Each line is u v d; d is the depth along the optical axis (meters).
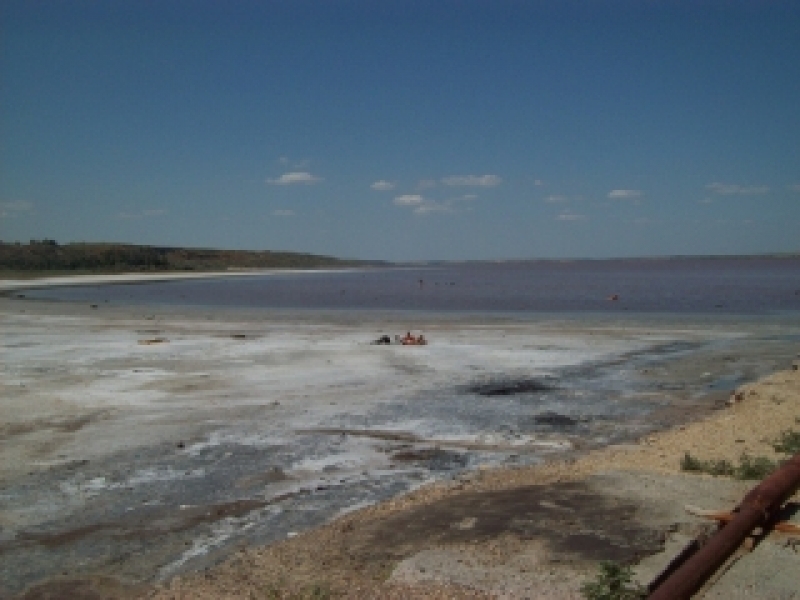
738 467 9.77
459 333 29.92
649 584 6.12
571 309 44.06
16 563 7.77
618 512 7.91
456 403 15.87
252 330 31.23
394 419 14.32
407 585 6.45
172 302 52.28
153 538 8.45
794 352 23.91
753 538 7.12
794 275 109.81
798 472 8.17
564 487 9.05
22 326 32.72
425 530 7.79
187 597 6.77
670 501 8.26
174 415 14.55
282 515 9.19
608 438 13.01
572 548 6.96
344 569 7.05
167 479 10.62
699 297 55.31
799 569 6.51
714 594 6.05
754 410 13.80
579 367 20.83
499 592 6.18
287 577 7.05
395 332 30.27
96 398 16.14
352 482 10.52
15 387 17.41
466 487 9.77
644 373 19.88
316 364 21.11
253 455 11.84
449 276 130.12
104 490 10.12
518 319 36.97
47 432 13.20
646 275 120.31
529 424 14.02
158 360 21.83
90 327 32.34
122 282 86.25
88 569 7.61
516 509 8.22
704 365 21.27
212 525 8.86
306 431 13.37
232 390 17.16
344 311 43.56
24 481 10.49
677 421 14.27
